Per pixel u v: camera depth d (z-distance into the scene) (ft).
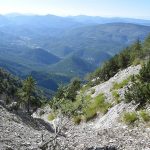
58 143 69.41
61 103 64.54
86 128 106.11
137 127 86.07
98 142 74.54
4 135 71.20
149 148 66.80
